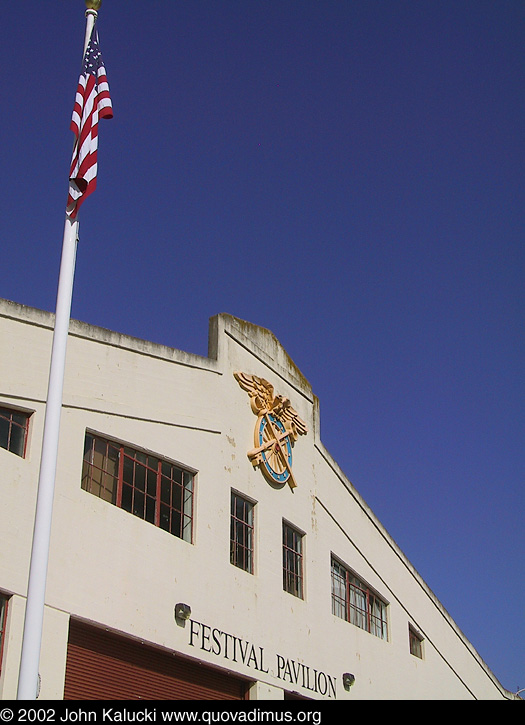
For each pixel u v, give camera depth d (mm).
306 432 25375
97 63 14727
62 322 12891
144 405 19828
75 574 16844
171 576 19031
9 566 15695
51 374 12523
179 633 18750
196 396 21328
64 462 17500
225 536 20984
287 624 22203
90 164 13875
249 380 23266
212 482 21062
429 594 30156
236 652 20172
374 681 25234
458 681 30234
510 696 34031
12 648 15195
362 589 26656
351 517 26750
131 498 19016
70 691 16297
